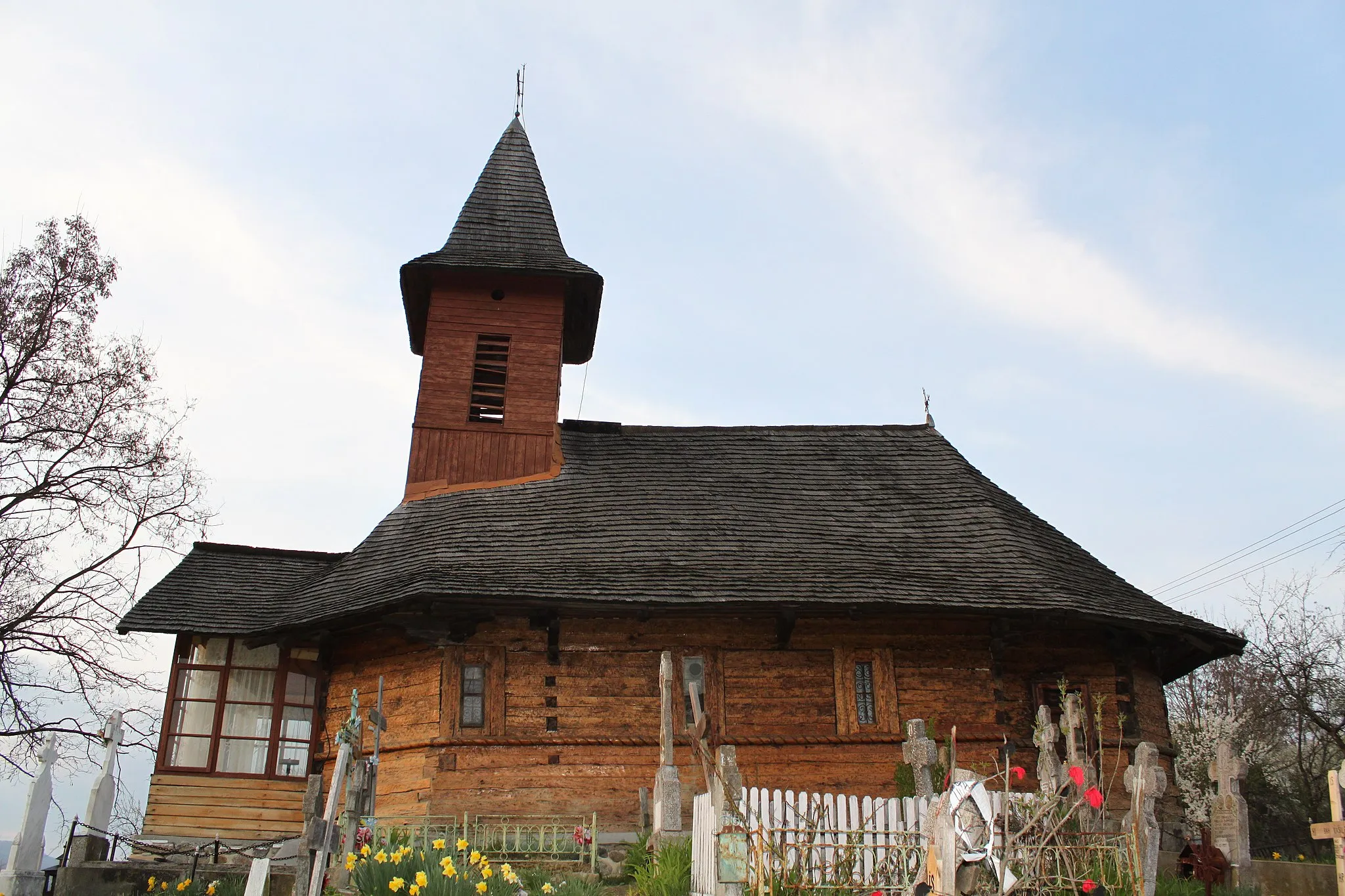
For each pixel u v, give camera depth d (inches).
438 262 977.5
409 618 732.0
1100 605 746.8
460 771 704.4
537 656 737.0
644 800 637.3
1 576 810.2
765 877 422.9
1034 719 748.0
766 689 740.7
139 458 876.6
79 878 554.6
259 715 779.4
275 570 887.7
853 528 839.1
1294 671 1226.6
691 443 981.8
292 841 645.3
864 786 722.2
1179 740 1238.9
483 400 961.5
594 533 812.0
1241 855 571.5
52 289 880.9
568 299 1034.1
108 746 655.1
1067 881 419.8
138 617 776.9
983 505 866.1
